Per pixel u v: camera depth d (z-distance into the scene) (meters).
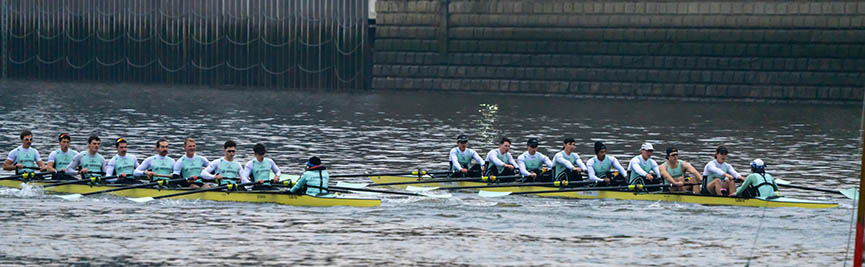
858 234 57.28
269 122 174.25
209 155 132.50
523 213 90.00
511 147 145.12
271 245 75.94
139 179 99.81
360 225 84.06
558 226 84.38
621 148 144.12
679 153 138.50
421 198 97.12
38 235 78.12
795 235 81.19
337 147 140.62
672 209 91.94
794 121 183.88
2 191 97.62
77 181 97.25
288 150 136.62
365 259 72.00
